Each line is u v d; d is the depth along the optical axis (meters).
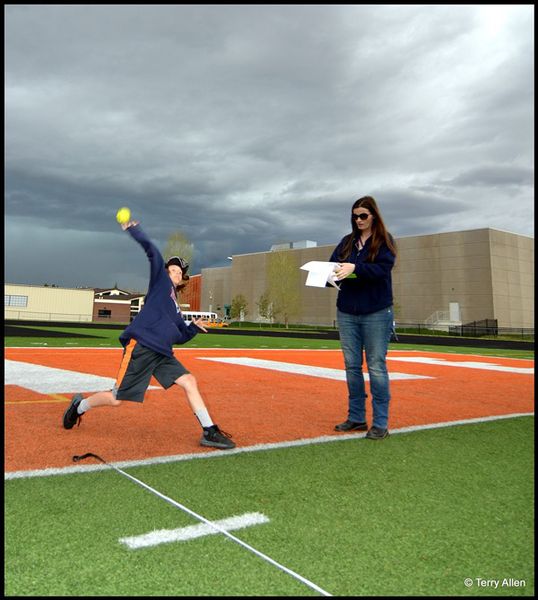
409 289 48.28
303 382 6.83
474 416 4.51
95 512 1.97
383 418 3.53
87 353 11.20
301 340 23.27
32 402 4.64
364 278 3.60
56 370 7.48
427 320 46.84
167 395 5.23
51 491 2.21
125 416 4.09
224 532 1.82
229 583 1.46
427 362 11.52
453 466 2.81
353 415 3.79
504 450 3.21
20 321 42.72
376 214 3.69
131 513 1.97
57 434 3.36
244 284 67.94
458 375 8.46
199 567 1.55
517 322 45.16
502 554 1.70
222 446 3.08
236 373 7.74
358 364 3.78
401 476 2.60
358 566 1.59
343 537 1.81
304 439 3.42
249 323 65.75
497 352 17.58
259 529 1.86
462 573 1.56
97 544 1.69
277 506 2.11
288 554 1.66
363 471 2.67
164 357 3.19
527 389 6.62
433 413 4.65
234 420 4.06
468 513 2.08
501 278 44.31
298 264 61.19
